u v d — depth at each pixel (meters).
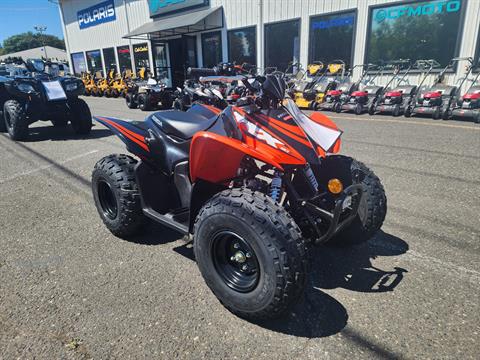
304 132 2.41
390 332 2.07
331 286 2.52
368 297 2.39
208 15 14.10
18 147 6.93
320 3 11.34
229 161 2.22
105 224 3.32
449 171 4.73
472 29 8.88
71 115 7.90
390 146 6.06
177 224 2.71
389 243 3.04
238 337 2.06
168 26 15.08
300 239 1.95
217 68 3.29
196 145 2.29
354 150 5.85
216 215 2.09
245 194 2.07
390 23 10.15
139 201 3.04
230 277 2.22
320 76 11.65
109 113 11.66
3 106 7.89
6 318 2.26
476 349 1.93
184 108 7.02
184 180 2.97
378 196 2.71
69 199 4.23
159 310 2.30
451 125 7.69
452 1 8.99
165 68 18.59
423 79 9.28
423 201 3.83
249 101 2.46
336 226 2.19
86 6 22.55
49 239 3.27
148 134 3.18
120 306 2.34
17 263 2.89
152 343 2.03
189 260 2.89
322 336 2.06
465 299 2.33
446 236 3.12
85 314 2.28
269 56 13.35
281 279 1.91
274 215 1.95
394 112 9.11
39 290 2.53
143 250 3.05
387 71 10.44
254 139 2.30
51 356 1.96
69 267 2.81
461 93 9.33
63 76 8.23
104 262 2.87
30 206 4.04
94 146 6.90
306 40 12.01
